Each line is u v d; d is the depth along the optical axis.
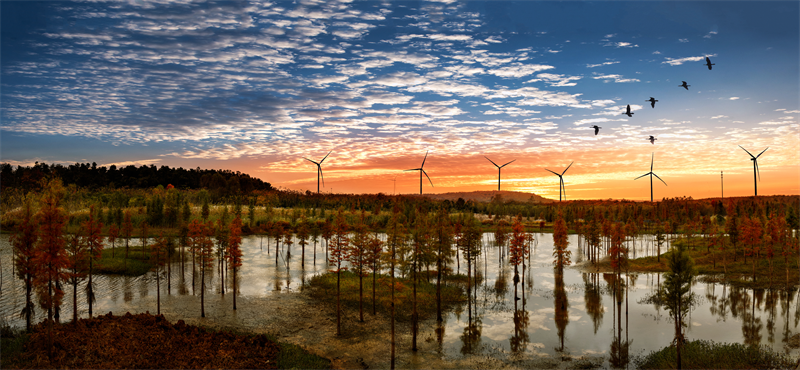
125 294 63.47
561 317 54.97
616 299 64.44
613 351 43.16
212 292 65.50
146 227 90.50
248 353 38.56
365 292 63.75
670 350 40.59
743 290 68.38
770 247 69.88
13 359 34.69
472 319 54.03
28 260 42.22
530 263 100.12
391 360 38.84
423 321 52.94
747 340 45.44
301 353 40.31
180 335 41.97
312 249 117.12
